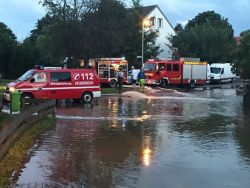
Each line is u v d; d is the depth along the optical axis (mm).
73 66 44938
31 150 12273
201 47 69750
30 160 11023
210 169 10242
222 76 59438
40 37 63125
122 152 12133
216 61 69625
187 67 50938
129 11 56062
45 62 59594
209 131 16266
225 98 34406
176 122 18922
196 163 10844
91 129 16484
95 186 8758
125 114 22031
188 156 11672
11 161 10453
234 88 50531
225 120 19812
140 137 14734
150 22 68625
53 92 26812
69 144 13281
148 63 48688
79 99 28266
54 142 13602
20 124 13773
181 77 50312
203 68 52656
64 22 43406
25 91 25906
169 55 73688
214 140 14219
